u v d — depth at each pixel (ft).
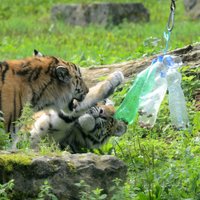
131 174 34.76
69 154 31.30
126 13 113.29
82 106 42.60
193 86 47.70
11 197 29.32
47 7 130.41
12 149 32.78
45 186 29.07
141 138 42.39
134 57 60.44
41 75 42.32
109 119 42.68
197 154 36.99
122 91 48.37
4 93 41.04
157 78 34.94
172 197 32.24
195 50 52.39
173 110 34.83
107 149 41.83
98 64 61.16
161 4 134.82
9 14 124.26
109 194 30.50
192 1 120.98
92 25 110.83
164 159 37.24
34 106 42.11
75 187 30.09
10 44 84.07
